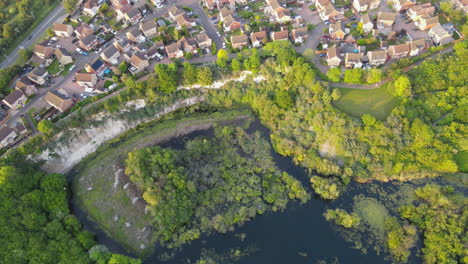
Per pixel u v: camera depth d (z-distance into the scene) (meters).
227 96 158.38
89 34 175.75
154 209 125.25
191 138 149.50
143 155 135.00
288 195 132.75
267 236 123.50
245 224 126.44
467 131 136.88
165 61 165.75
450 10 174.62
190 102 159.25
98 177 136.62
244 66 155.12
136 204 128.75
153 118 155.75
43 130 138.88
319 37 172.25
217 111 157.38
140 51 166.50
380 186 133.88
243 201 131.00
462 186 130.62
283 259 118.44
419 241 120.12
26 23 185.25
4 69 159.62
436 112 141.62
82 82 155.12
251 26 178.75
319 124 142.62
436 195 125.62
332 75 151.75
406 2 180.62
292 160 142.50
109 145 148.25
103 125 148.88
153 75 158.12
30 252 112.81
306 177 138.12
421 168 135.25
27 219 118.88
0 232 114.88
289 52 153.75
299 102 148.38
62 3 196.62
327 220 126.50
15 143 141.62
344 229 124.31
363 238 121.81
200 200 131.38
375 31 169.62
